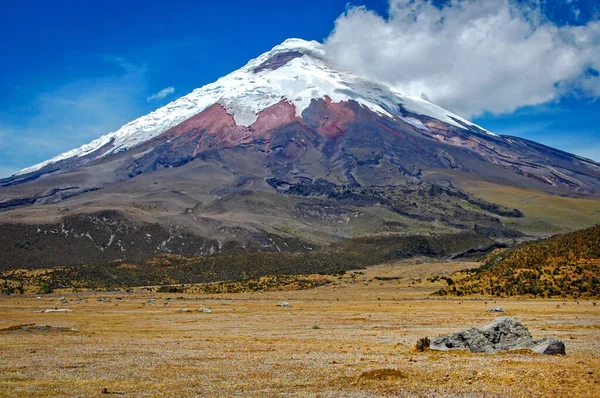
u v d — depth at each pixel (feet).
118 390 126.72
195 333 265.13
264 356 177.58
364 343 210.59
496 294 494.59
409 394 116.98
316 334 251.19
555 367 140.67
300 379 136.15
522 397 111.65
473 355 167.12
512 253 590.55
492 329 180.86
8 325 312.71
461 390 118.73
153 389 127.65
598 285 447.01
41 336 248.32
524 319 296.71
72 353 190.70
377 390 121.39
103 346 211.00
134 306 506.07
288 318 350.64
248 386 129.18
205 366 159.12
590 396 110.63
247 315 383.04
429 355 168.76
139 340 232.53
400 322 303.07
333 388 125.08
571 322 279.08
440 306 420.77
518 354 166.30
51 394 123.65
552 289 460.55
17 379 142.10
